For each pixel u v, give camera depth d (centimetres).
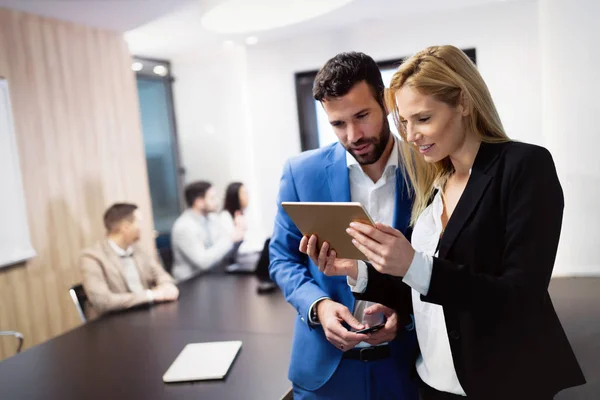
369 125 112
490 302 83
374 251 87
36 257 314
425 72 88
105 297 248
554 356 90
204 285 275
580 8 188
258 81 462
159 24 364
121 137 388
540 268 83
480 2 364
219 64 517
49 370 171
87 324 221
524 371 90
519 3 361
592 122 189
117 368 169
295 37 443
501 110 373
